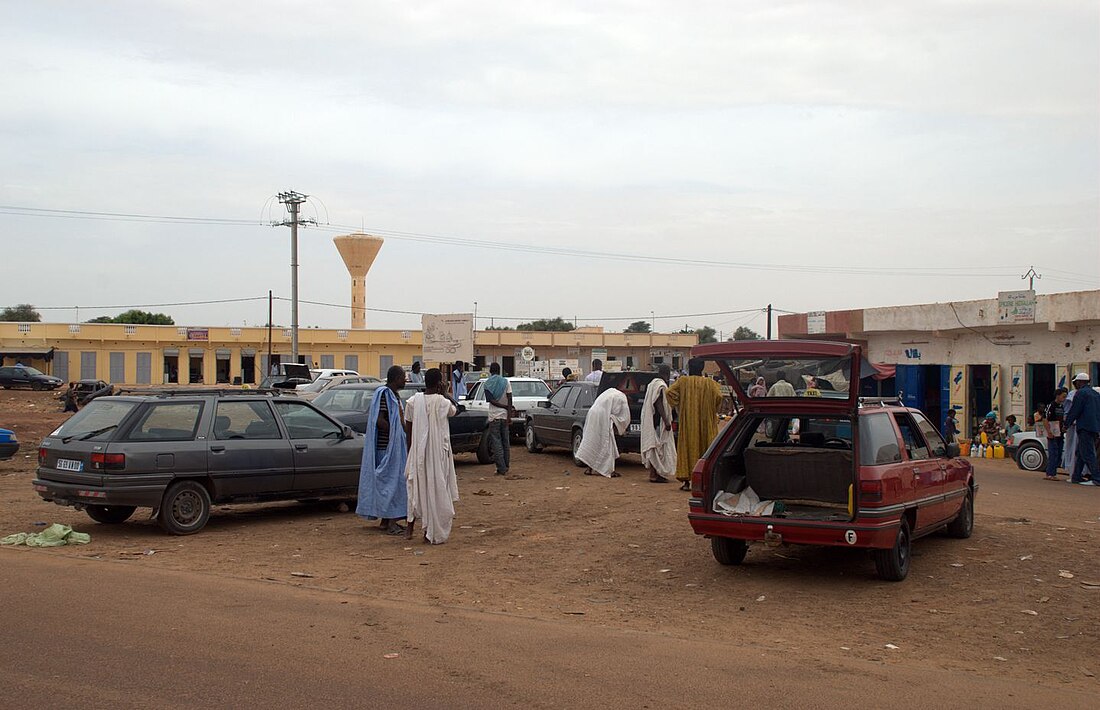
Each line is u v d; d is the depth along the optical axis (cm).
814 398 872
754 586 854
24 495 1410
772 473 915
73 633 634
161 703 499
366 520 1205
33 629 643
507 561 952
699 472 895
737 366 906
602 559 965
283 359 6338
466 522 1181
